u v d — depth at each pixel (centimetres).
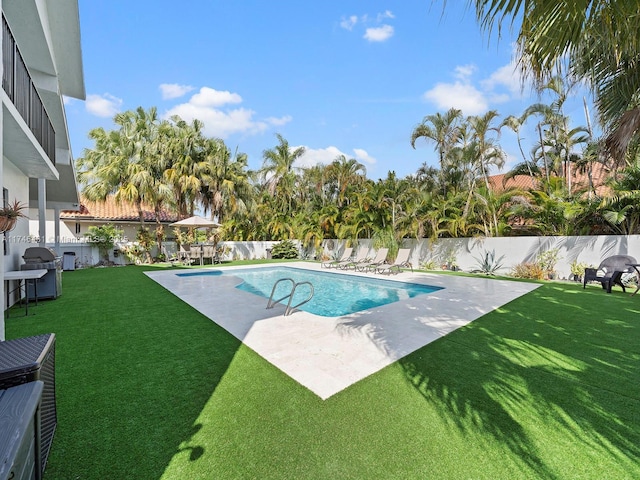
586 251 1043
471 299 730
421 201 1432
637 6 207
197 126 2070
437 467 205
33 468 151
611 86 384
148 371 345
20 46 670
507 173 1709
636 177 988
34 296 713
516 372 343
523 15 223
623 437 233
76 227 2009
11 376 172
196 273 1339
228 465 208
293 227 2206
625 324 525
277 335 466
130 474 199
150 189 1752
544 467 205
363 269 1394
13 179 782
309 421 255
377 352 399
